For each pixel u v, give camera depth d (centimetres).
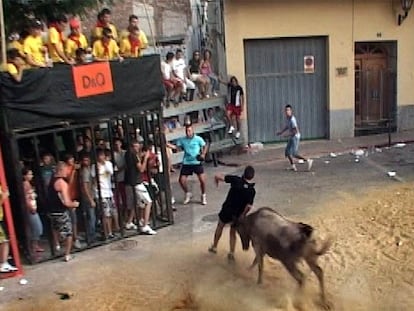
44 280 1035
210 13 2034
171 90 1752
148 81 1248
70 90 1124
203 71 1909
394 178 1502
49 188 1097
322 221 1212
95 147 1173
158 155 1298
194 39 2055
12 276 1059
